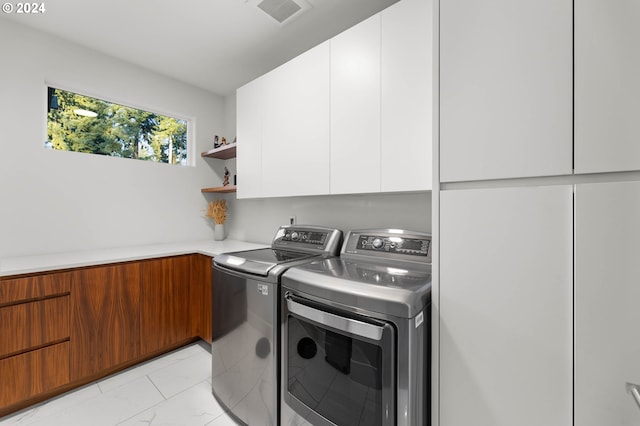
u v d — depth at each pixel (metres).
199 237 2.95
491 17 0.89
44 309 1.62
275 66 2.49
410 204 1.79
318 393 1.17
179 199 2.79
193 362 2.13
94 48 2.22
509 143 0.86
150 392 1.78
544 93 0.81
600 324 0.74
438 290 1.00
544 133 0.81
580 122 0.76
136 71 2.47
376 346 0.99
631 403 0.71
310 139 1.77
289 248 1.98
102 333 1.84
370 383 1.01
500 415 0.88
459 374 0.95
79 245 2.20
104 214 2.33
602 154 0.73
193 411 1.61
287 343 1.29
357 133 1.53
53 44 2.05
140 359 2.12
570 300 0.78
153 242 2.62
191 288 2.30
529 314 0.84
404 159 1.35
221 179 3.13
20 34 1.92
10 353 1.52
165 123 2.77
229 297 1.58
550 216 0.81
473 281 0.93
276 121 2.00
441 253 0.99
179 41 2.13
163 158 2.75
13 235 1.92
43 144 2.04
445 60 0.98
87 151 2.28
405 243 1.47
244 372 1.48
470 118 0.93
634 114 0.69
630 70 0.69
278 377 1.34
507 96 0.86
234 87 2.92
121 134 2.48
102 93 2.29
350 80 1.56
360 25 1.51
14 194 1.92
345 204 2.10
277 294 1.33
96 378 1.89
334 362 1.12
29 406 1.62
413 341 0.94
